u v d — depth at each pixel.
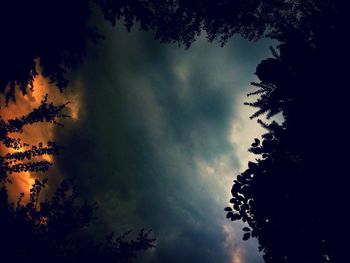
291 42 3.67
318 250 3.27
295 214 3.46
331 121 3.29
